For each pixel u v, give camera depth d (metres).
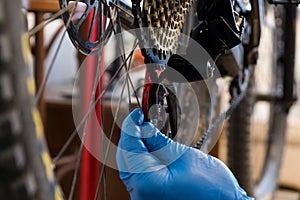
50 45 1.03
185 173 0.48
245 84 0.86
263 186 1.39
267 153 1.52
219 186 0.49
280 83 1.35
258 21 0.80
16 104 0.23
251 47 0.81
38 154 0.25
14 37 0.23
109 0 0.49
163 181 0.47
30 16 0.90
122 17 0.50
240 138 1.14
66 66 1.39
